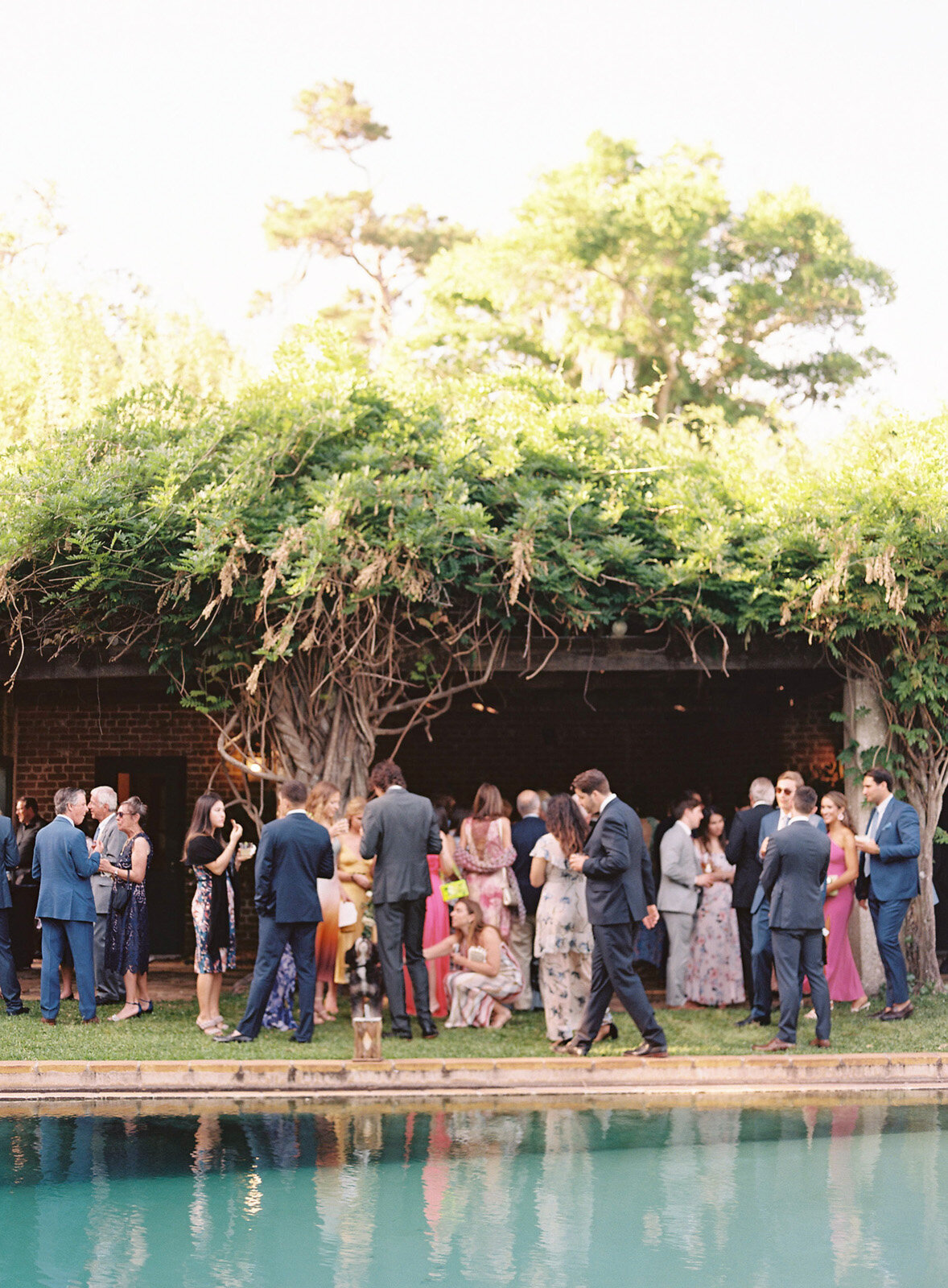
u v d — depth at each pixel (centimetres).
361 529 838
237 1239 438
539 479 922
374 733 952
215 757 1388
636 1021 694
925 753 941
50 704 1310
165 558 855
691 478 961
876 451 957
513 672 996
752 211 2547
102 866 838
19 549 823
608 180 2488
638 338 2453
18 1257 421
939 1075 688
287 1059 673
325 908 831
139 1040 730
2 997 825
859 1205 477
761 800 864
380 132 3269
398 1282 400
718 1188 497
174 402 941
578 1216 464
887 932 820
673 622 923
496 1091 652
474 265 2566
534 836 889
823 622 904
